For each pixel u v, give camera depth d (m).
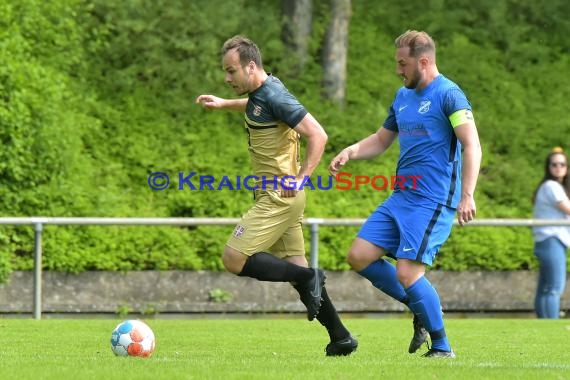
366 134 66.88
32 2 60.62
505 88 72.94
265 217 27.14
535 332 38.81
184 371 21.56
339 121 67.25
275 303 56.19
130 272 55.97
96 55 67.00
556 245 50.53
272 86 26.94
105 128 64.38
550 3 78.31
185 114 66.06
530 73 74.75
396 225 26.73
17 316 54.22
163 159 63.19
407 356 28.02
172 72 66.56
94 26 66.19
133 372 21.28
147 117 65.62
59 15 62.28
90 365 22.84
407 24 76.62
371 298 58.41
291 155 27.45
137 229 57.34
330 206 60.94
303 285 27.41
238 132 66.19
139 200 60.50
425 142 26.28
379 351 30.31
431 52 26.42
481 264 59.88
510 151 69.19
